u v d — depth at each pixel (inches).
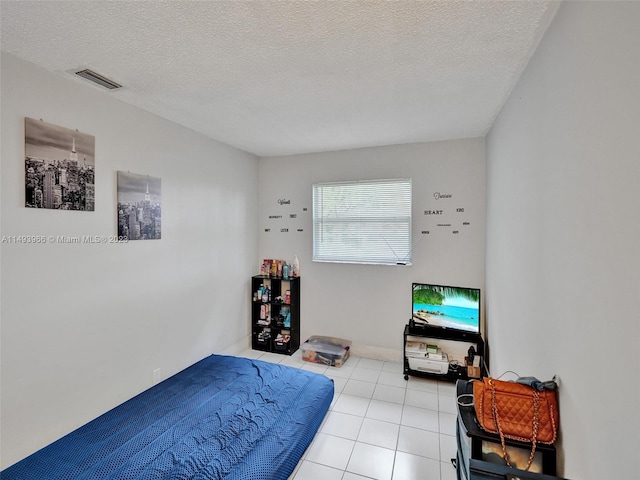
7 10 53.7
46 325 75.8
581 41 44.1
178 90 87.1
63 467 67.2
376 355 147.6
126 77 79.4
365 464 80.7
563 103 50.4
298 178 160.9
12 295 69.6
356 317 150.9
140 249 100.9
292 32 60.6
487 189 124.8
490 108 98.5
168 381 105.6
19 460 70.3
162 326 109.5
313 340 156.1
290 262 162.6
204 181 129.2
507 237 88.5
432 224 138.0
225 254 142.3
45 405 75.6
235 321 149.9
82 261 83.6
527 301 69.2
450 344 134.3
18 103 69.8
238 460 70.4
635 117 32.0
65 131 79.1
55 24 57.8
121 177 94.0
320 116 107.4
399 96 90.8
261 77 79.5
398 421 99.2
